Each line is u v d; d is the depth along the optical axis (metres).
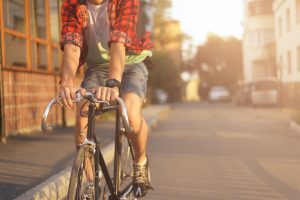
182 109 31.58
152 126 16.14
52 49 13.07
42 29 12.40
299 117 15.62
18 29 10.91
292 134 13.30
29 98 11.26
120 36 3.65
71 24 3.77
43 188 5.34
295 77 27.45
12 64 10.48
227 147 10.55
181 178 7.07
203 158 8.98
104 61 3.97
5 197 5.00
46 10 12.67
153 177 7.14
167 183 6.71
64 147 8.76
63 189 5.95
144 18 26.70
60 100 3.36
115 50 3.62
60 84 3.57
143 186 4.16
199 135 13.24
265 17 40.69
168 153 9.63
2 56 9.84
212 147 10.55
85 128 3.69
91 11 3.84
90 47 3.92
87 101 3.49
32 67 11.59
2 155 7.75
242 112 25.55
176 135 13.29
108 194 3.89
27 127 11.14
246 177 7.15
